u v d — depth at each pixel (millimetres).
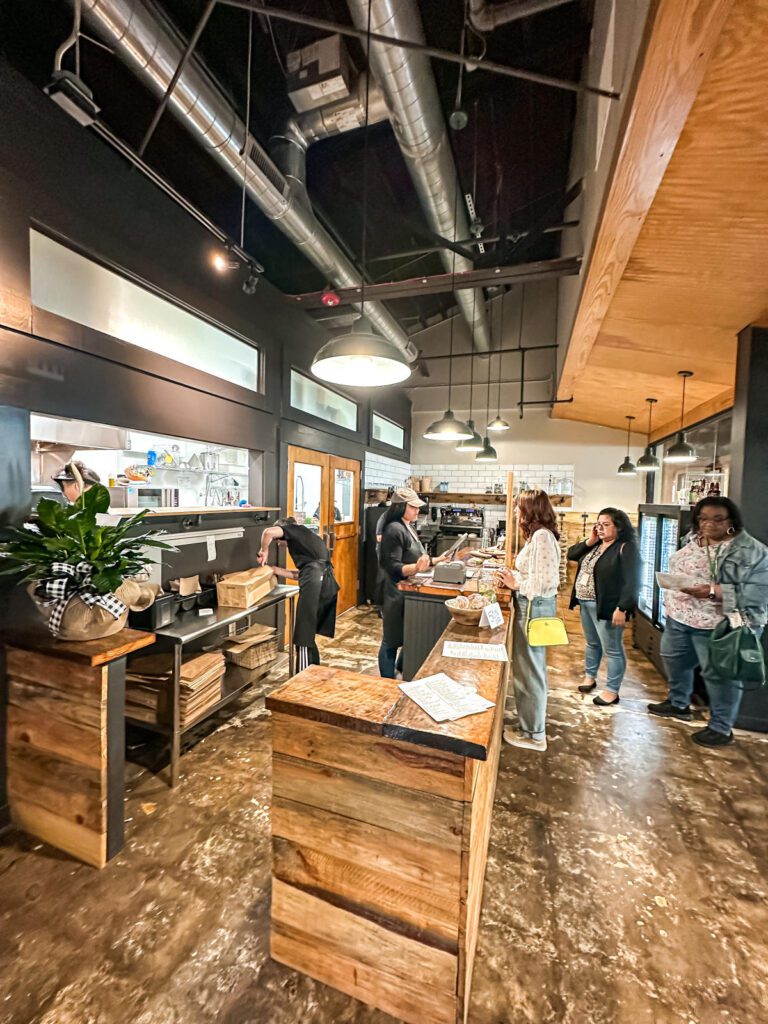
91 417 2111
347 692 1283
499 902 1509
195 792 2023
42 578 1644
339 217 4027
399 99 2189
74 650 1588
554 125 3225
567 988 1243
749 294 2365
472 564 3439
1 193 1715
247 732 2539
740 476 2709
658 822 1908
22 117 1779
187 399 2730
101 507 1671
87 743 1610
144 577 2273
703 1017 1178
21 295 1795
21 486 1766
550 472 7180
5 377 1747
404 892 1123
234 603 2584
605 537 2945
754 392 2670
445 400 7477
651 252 2049
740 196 1641
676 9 983
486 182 3875
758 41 1070
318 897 1216
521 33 2568
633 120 1292
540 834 1826
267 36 2385
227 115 2146
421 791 1090
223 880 1565
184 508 2631
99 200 2115
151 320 2531
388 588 2961
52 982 1229
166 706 2119
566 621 5234
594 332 3123
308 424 4246
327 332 4512
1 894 1498
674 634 2828
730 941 1391
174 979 1241
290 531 3123
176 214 2580
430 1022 1116
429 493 7531
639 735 2615
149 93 2564
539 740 2477
